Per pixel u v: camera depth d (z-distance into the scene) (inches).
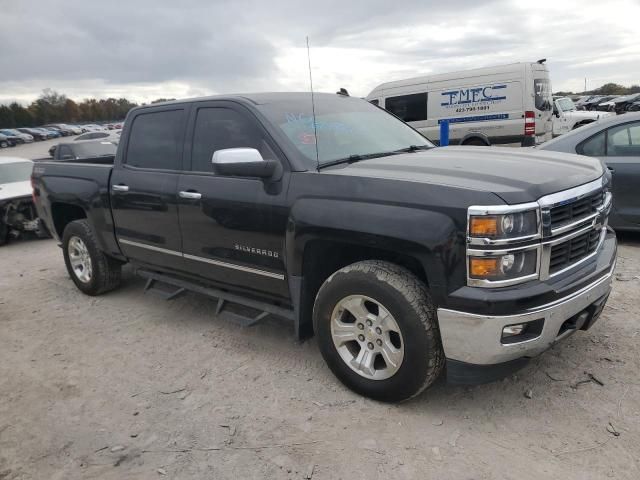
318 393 135.2
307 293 139.4
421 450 111.0
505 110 530.0
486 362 110.4
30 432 126.8
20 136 2347.4
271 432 120.3
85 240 212.5
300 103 161.6
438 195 110.3
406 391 121.0
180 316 193.8
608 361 140.8
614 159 239.9
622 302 178.1
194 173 162.7
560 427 115.7
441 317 111.0
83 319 198.8
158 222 174.6
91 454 117.0
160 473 109.4
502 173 117.5
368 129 165.2
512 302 105.0
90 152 552.4
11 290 245.6
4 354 172.4
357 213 119.6
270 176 136.1
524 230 105.8
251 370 149.9
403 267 121.8
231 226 149.3
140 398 138.9
